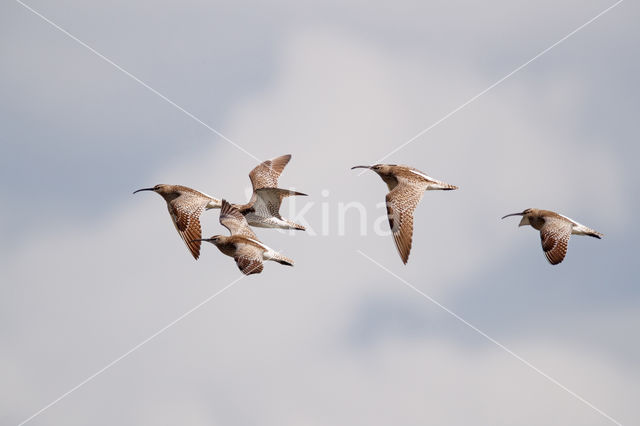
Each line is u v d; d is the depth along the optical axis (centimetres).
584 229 2855
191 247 2984
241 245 2505
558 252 2780
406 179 2728
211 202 3109
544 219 2900
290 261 2514
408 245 2536
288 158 3400
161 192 3133
